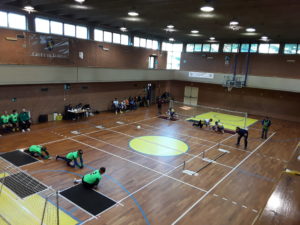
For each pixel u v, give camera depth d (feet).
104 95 74.79
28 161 37.06
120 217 25.12
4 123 50.01
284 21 49.14
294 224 3.57
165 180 33.86
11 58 51.24
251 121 75.36
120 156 41.19
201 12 46.09
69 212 25.34
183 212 26.71
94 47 68.59
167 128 60.64
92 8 50.24
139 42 88.74
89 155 40.75
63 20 62.28
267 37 71.36
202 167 38.81
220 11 43.83
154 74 86.28
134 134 53.88
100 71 66.64
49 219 23.75
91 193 29.27
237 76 82.69
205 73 89.20
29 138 47.24
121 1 42.27
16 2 50.70
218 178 35.40
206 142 51.44
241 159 43.19
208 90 95.09
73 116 63.52
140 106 87.30
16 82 49.62
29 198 27.37
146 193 30.17
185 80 94.48
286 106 80.48
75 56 63.77
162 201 28.66
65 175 33.32
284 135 61.05
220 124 63.16
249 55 83.46
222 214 26.73
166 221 24.98
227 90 90.79
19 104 54.24
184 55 98.58
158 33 84.43
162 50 97.66
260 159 43.68
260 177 36.42
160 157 41.88
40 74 53.57
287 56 77.36
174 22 59.16
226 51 89.30
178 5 42.19
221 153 45.50
